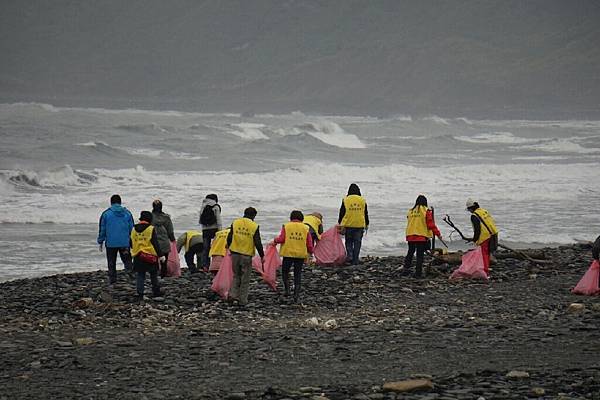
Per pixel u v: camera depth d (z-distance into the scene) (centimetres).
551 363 4000
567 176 18675
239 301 5825
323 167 18050
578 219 12062
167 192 14300
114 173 16625
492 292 6381
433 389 3512
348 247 7606
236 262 5812
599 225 11506
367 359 4141
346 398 3412
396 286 6631
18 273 7931
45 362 4094
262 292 6378
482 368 3916
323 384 3656
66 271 8075
